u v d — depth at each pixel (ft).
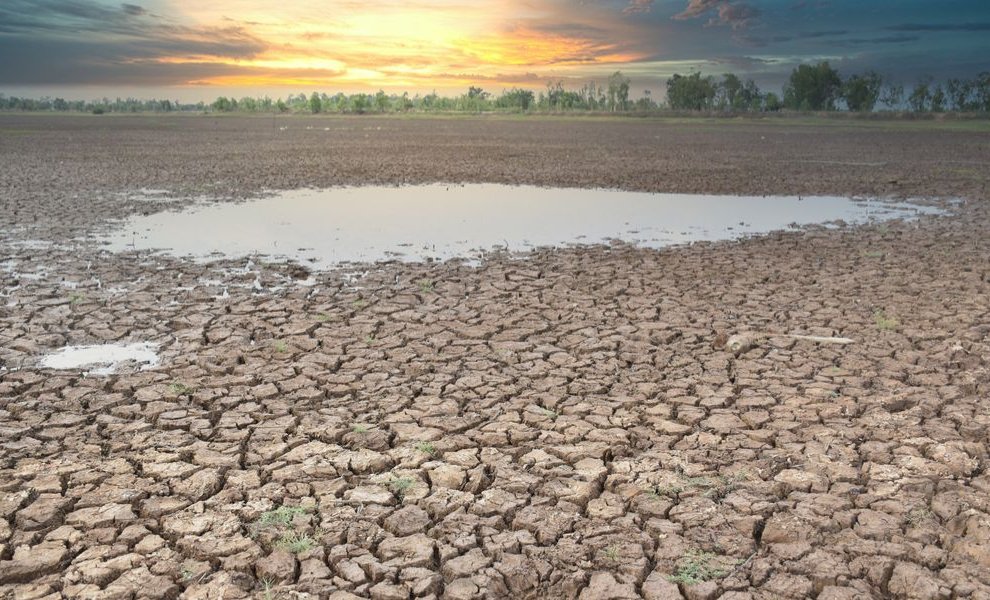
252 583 10.54
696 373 18.52
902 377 18.15
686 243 35.37
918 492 12.92
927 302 24.63
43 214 42.83
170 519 12.04
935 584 10.39
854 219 42.70
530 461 14.05
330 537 11.60
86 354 19.98
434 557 11.26
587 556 11.19
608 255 32.53
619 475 13.46
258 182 60.18
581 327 22.24
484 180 62.49
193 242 35.45
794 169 72.33
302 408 16.46
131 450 14.46
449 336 21.38
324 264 30.86
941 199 50.93
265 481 13.39
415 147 101.60
